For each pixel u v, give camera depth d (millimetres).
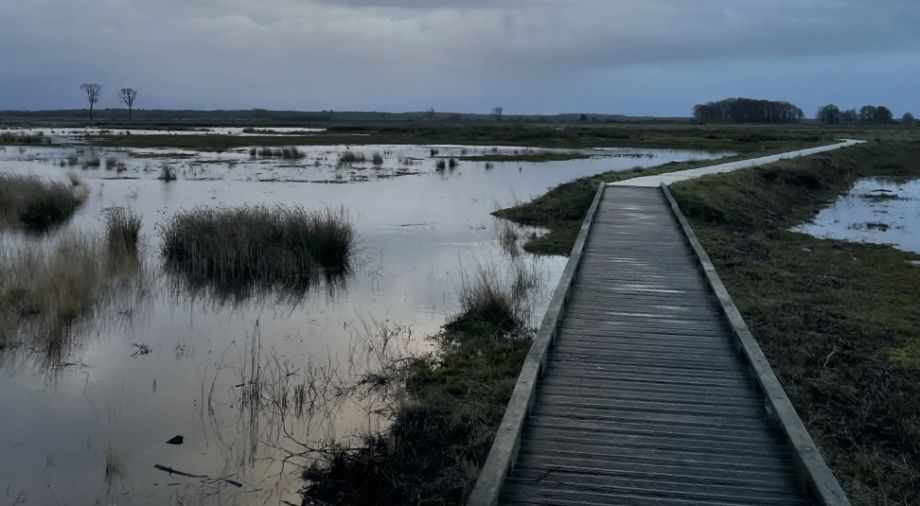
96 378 8211
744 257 13742
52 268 11289
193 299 11516
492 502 4461
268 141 54688
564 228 17516
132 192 23891
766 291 11305
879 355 8430
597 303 9250
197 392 7805
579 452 5391
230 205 20703
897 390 7375
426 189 25891
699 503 4750
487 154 44344
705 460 5285
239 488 5852
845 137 59031
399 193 24641
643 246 12859
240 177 29203
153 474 6090
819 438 6320
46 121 118562
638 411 6074
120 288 11867
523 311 10562
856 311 10242
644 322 8461
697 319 8578
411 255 14852
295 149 42344
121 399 7621
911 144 52812
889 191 27547
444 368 8219
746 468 5180
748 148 46688
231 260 12742
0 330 9266
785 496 4832
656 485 4953
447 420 6777
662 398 6328
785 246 15586
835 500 4434
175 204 21141
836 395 7234
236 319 10523
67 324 9953
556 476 5059
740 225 17516
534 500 4770
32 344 9180
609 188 20453
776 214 20281
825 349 8578
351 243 14945
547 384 6629
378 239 16594
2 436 6758
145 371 8430
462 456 6102
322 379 8117
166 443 6641
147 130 76562
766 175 24766
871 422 6684
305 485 5883
